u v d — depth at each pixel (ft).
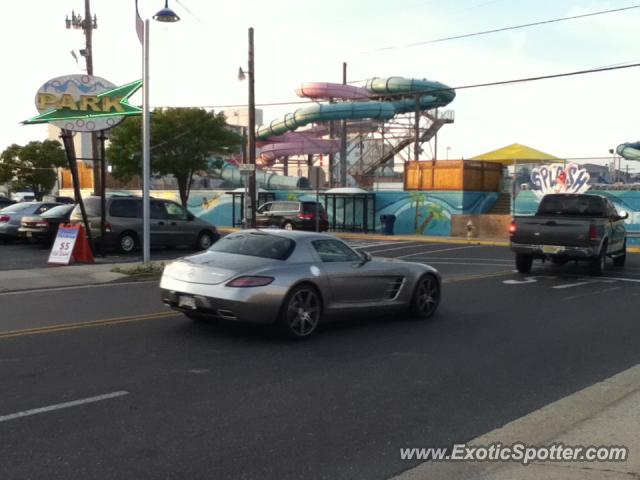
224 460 15.12
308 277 27.84
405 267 32.83
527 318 34.32
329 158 169.68
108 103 57.88
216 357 24.62
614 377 22.47
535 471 14.52
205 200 137.08
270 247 28.76
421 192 111.86
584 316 35.01
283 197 128.57
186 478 14.12
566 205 57.16
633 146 125.70
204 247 73.26
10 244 77.00
